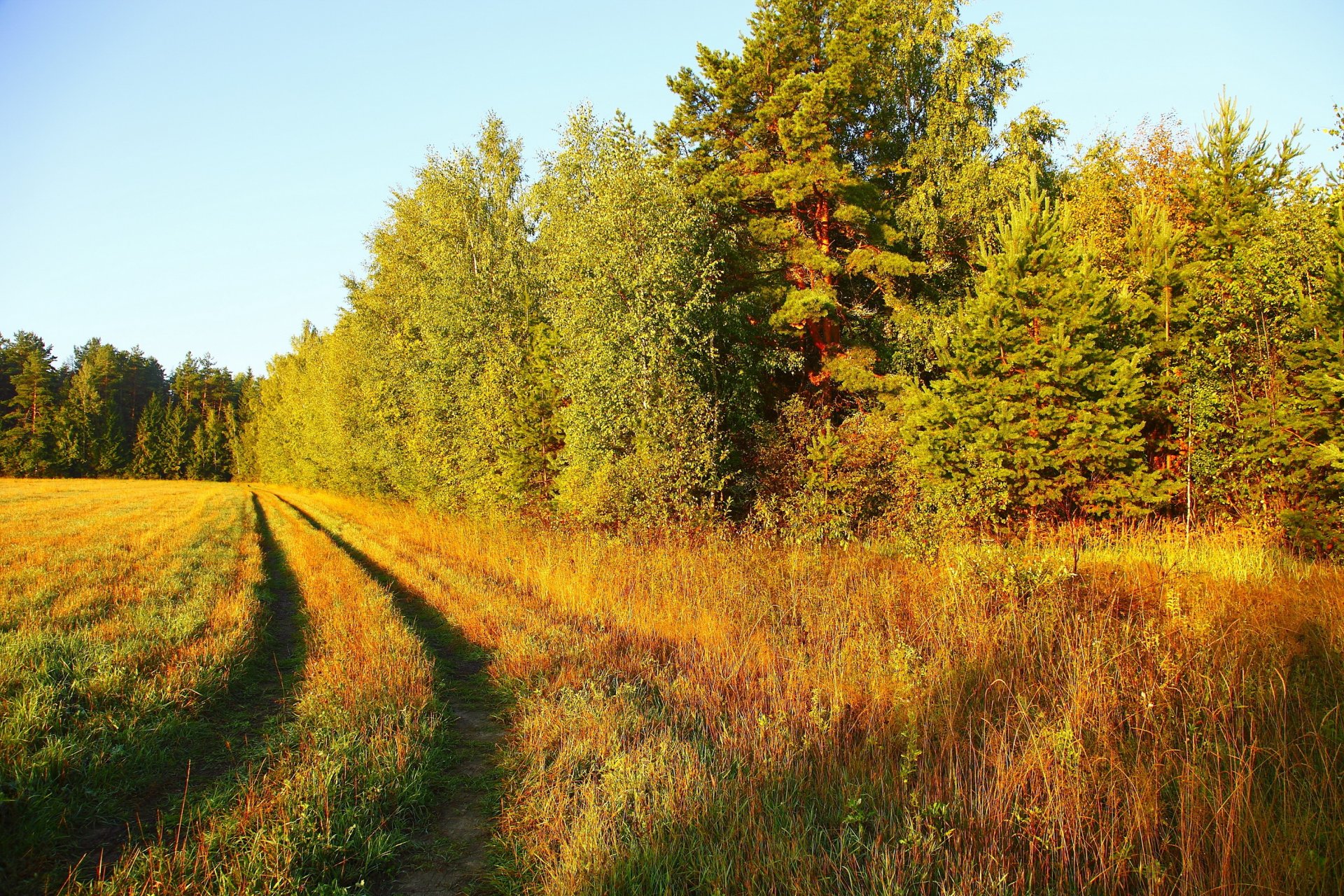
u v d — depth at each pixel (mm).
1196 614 6516
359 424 33844
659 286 15133
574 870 3641
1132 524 12953
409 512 26125
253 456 86562
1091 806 4016
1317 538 10312
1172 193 18953
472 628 9070
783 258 19344
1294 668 5707
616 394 15016
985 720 4961
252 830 4145
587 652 7555
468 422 21328
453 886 3865
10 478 75062
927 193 20234
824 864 3635
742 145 20375
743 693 6207
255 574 13328
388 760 5027
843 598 8672
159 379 111500
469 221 22844
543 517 18266
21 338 87062
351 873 3877
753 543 12711
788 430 15344
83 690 6109
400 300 27938
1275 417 11148
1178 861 3668
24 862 3850
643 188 15266
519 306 21375
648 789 4492
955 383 14156
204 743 5766
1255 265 12094
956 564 8812
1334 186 12273
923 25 22203
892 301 19359
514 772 5109
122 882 3598
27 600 10062
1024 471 12945
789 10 18922
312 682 6992
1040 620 6797
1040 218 14109
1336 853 3467
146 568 13539
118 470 84812
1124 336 14141
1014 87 22453
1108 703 5141
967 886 3387
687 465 14336
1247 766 4141
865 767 4742
